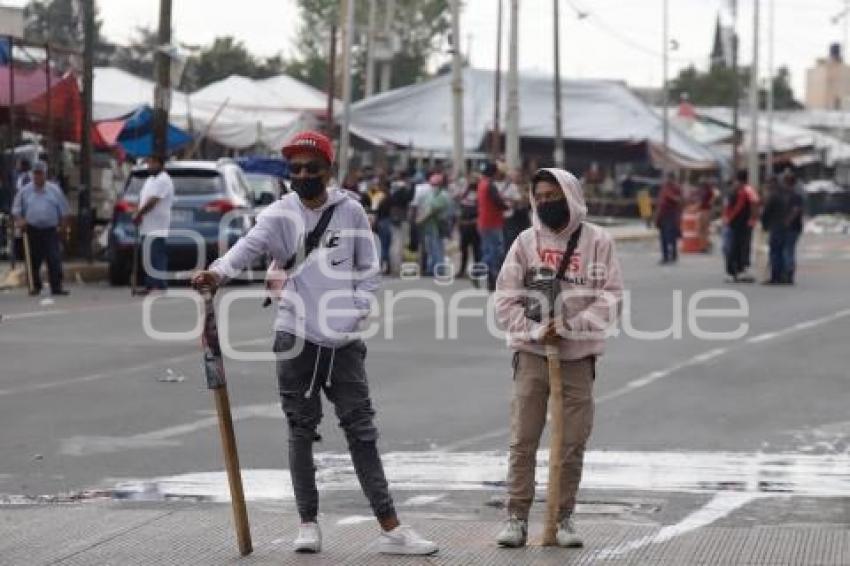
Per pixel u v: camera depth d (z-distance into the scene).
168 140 73.56
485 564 15.66
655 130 119.50
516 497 16.50
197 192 52.09
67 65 68.94
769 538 16.98
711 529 17.64
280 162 71.94
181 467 21.78
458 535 17.22
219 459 22.36
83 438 23.95
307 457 16.23
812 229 129.75
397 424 25.52
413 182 75.00
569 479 16.50
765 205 58.25
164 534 17.27
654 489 20.38
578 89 121.75
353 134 105.94
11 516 18.42
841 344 37.59
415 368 32.28
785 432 25.05
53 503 19.39
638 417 26.36
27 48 66.06
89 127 59.53
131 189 53.06
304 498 16.30
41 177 48.44
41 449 23.08
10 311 43.16
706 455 22.94
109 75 89.56
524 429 16.45
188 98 90.38
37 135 67.81
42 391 28.59
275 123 91.31
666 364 33.31
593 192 145.12
